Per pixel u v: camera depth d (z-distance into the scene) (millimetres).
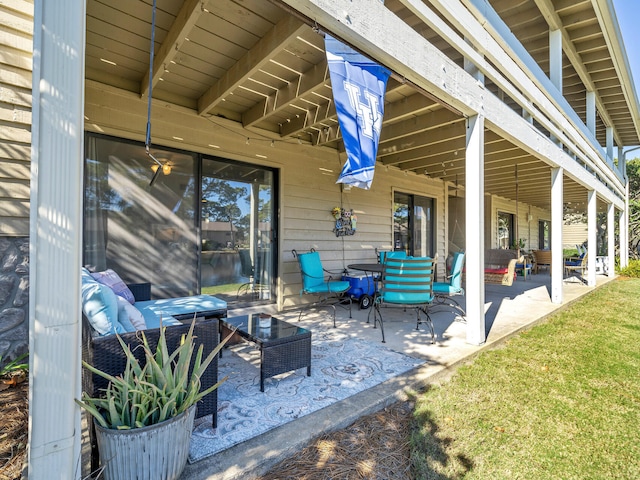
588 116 6812
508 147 4914
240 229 4371
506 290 6727
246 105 4016
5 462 1497
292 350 2330
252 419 1877
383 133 4590
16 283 2562
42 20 1086
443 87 2648
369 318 4230
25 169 2588
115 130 3363
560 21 4809
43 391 1099
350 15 1912
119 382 1307
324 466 1580
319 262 4723
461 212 9750
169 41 2561
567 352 3139
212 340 1760
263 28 2600
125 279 3486
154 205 3672
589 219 7152
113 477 1292
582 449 1736
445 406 2127
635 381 2531
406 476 1521
